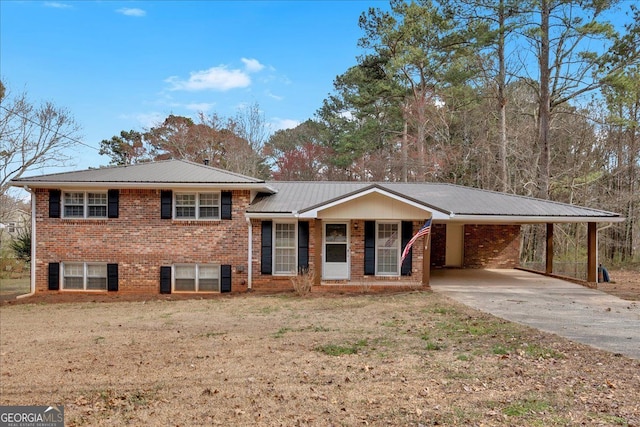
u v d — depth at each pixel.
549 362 6.78
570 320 10.16
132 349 8.56
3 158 25.38
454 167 31.66
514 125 31.19
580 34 22.62
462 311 11.35
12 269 25.30
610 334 8.63
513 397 5.38
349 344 8.34
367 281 16.17
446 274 19.83
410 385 5.96
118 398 5.98
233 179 16.22
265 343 8.66
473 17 25.72
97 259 16.31
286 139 48.25
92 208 16.45
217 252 16.31
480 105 31.86
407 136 33.31
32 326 11.18
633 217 28.02
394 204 15.53
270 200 17.17
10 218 31.86
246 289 16.27
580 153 28.64
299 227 16.27
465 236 22.23
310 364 7.13
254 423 4.95
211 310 12.84
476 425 4.62
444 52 28.78
